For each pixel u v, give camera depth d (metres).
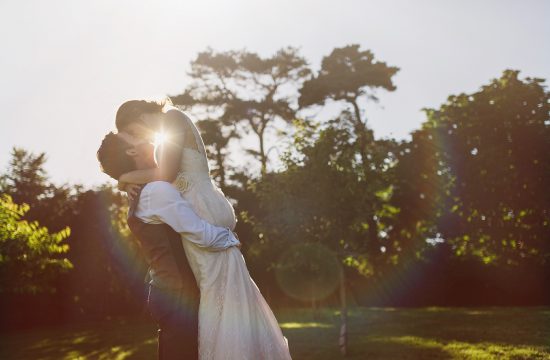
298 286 35.28
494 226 25.00
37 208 35.75
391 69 41.16
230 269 3.93
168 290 3.89
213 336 3.82
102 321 34.34
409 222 24.77
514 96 24.38
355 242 14.78
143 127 4.16
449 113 25.64
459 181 24.95
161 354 3.89
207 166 4.22
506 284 38.50
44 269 14.59
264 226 14.74
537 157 24.11
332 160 14.48
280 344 4.07
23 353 18.95
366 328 20.28
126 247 33.97
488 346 13.09
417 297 39.16
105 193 35.16
